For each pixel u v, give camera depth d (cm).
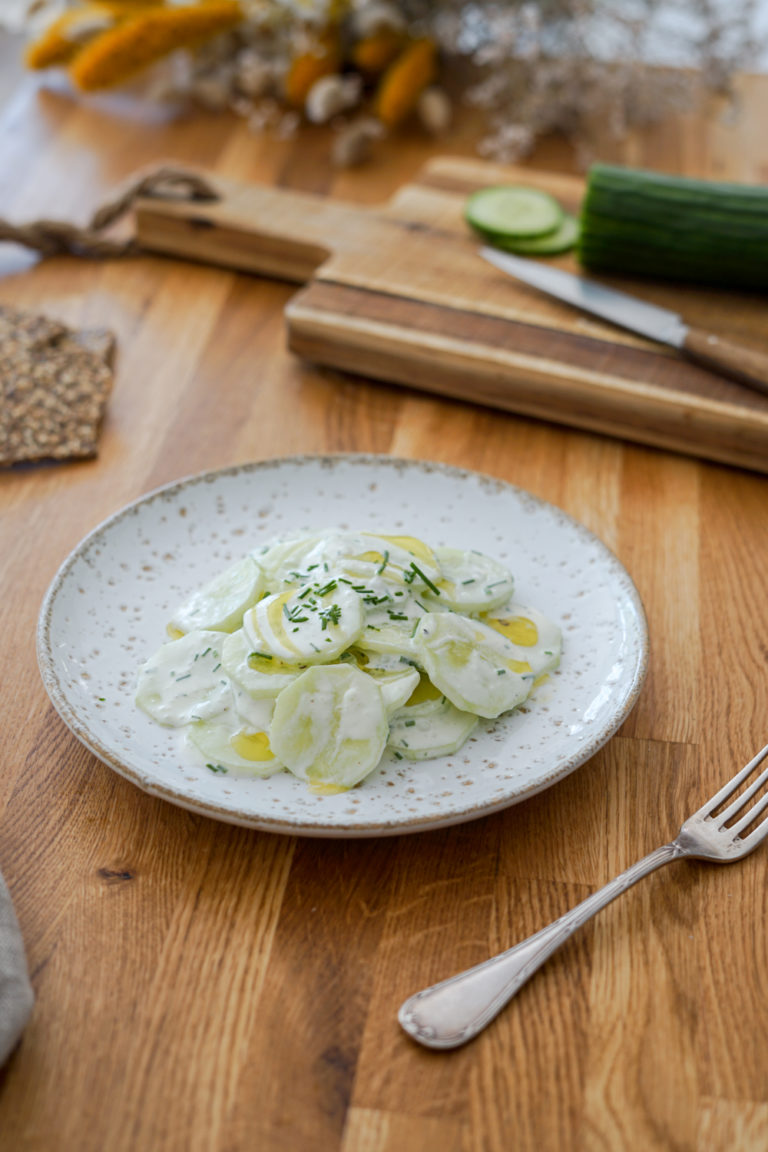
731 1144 48
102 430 76
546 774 54
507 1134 48
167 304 87
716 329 81
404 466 69
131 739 56
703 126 115
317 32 108
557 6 109
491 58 108
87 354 80
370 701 55
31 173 100
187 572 64
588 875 55
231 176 101
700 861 56
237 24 107
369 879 55
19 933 51
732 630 66
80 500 72
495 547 66
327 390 80
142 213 90
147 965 52
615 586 63
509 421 79
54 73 116
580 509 73
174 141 107
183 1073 49
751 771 58
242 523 67
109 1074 49
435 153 108
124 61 102
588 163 107
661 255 84
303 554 60
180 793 52
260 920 53
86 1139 48
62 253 91
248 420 78
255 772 55
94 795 57
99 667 59
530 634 60
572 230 90
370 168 104
